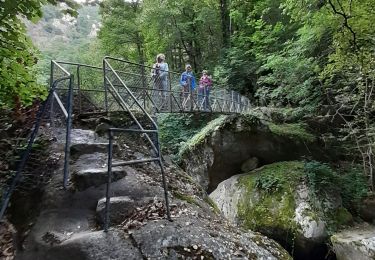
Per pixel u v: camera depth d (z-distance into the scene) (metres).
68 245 3.07
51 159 4.43
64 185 3.84
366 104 8.62
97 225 3.47
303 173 8.60
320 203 7.80
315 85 11.30
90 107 7.05
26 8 2.90
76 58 23.64
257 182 8.62
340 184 8.73
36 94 4.13
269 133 9.47
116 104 7.24
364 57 7.80
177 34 19.50
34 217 3.62
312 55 11.33
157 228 3.31
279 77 12.31
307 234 7.11
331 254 7.12
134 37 21.09
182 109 9.57
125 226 3.34
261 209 8.02
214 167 9.42
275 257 3.67
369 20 7.29
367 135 8.63
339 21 7.79
